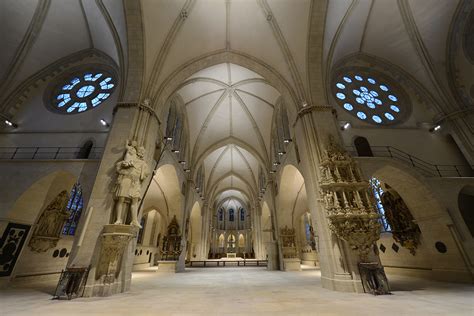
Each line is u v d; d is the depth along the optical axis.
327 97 11.16
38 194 11.09
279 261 18.78
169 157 15.86
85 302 6.28
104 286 7.28
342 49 15.54
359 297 6.57
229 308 5.44
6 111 13.20
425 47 14.14
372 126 13.57
